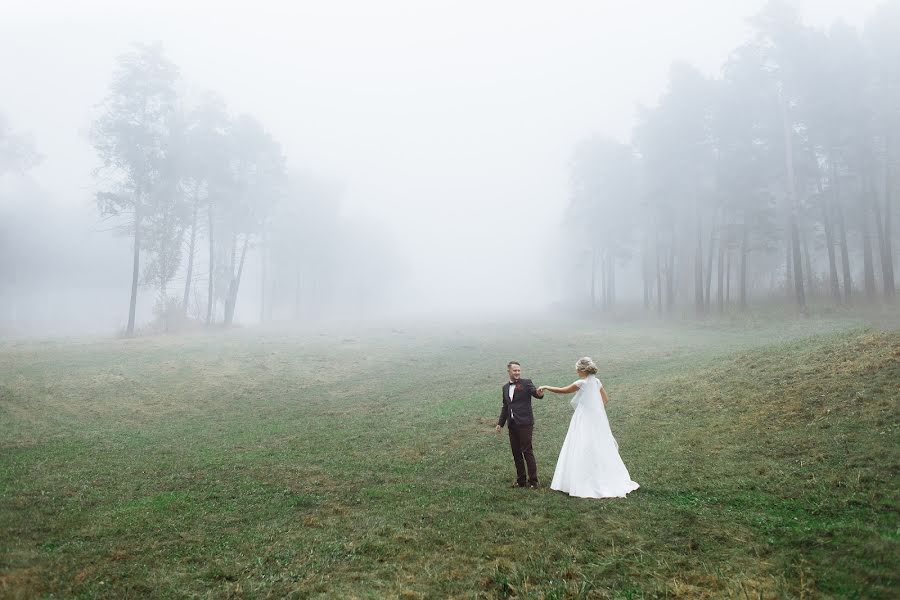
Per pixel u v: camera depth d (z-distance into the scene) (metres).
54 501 8.02
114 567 5.69
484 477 9.29
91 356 24.20
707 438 10.27
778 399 11.41
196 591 5.20
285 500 8.19
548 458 10.45
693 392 13.94
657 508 7.05
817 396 10.79
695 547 5.78
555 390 8.51
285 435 13.70
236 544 6.38
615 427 12.23
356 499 8.17
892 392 9.79
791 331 26.58
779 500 6.84
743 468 8.28
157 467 10.34
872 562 4.87
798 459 8.21
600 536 6.26
